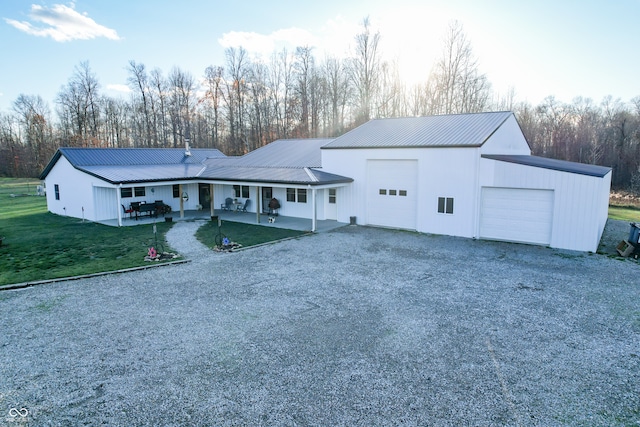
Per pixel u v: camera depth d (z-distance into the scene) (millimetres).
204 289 9445
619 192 35906
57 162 21203
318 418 4781
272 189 21109
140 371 5824
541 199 13750
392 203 17266
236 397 5191
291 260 12102
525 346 6578
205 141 48281
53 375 5727
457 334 7023
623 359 6180
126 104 51719
